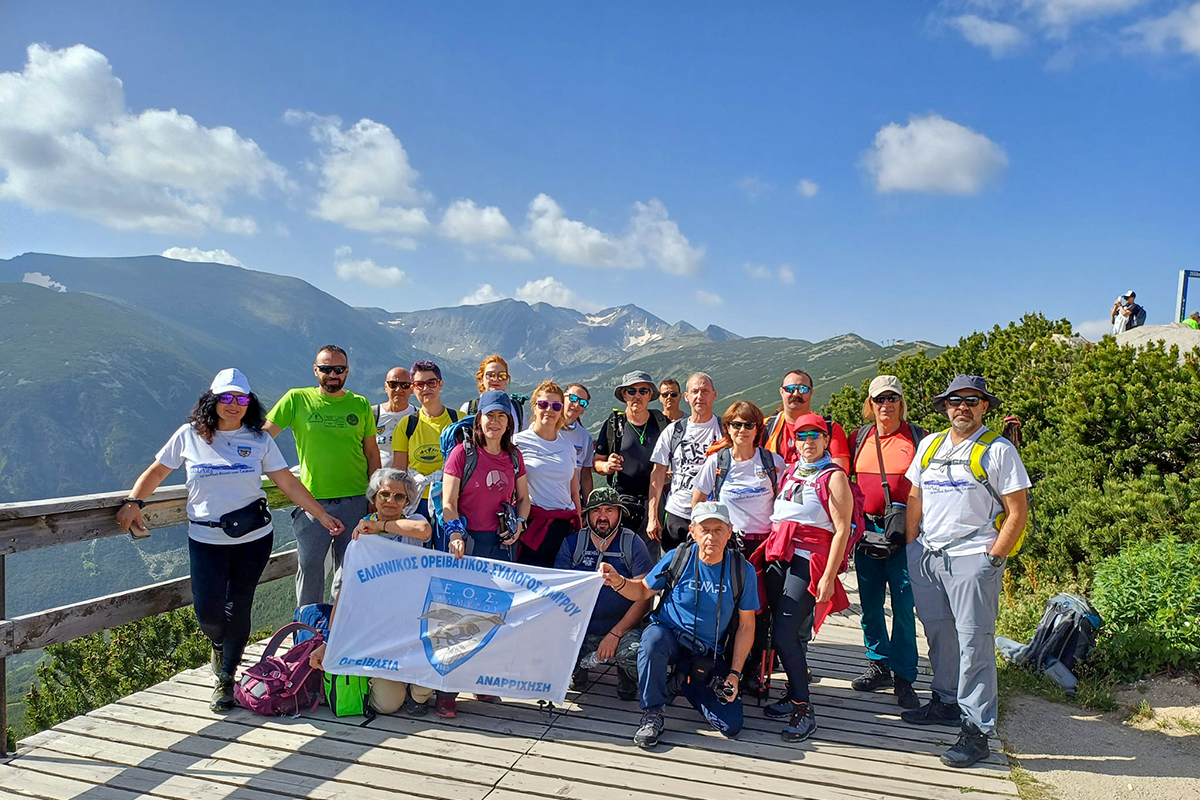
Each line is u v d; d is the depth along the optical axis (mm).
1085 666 5941
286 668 4957
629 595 5137
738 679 4773
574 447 6273
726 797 4027
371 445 5949
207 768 4215
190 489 4773
